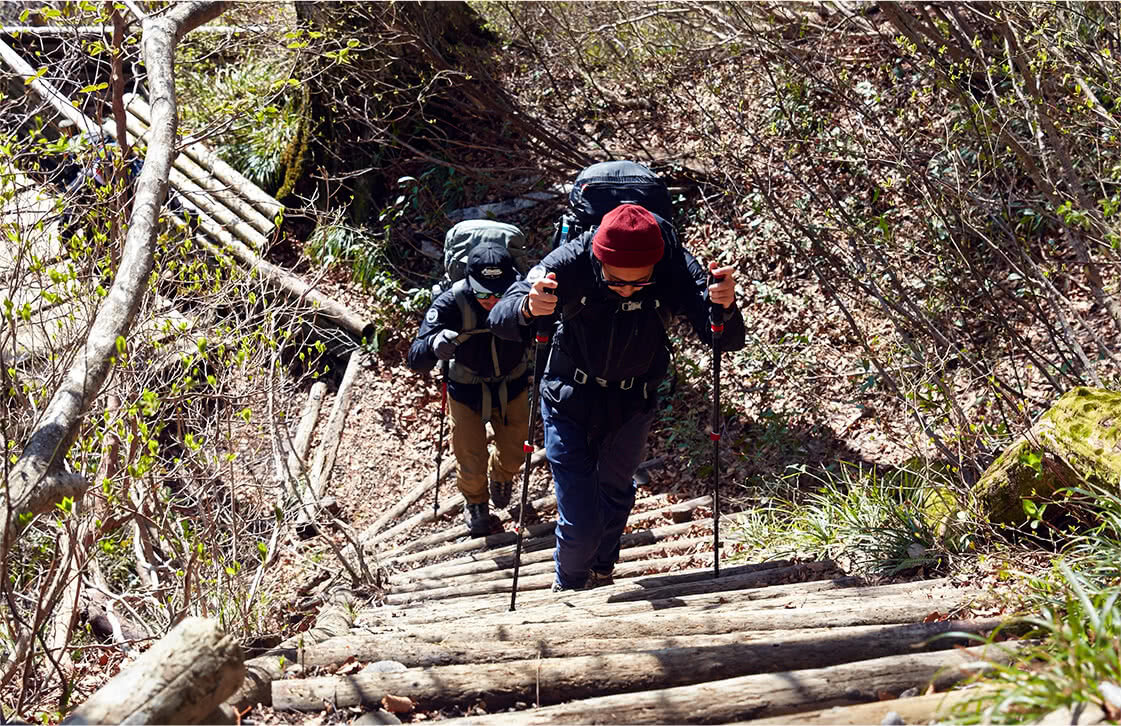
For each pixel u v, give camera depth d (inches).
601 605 175.9
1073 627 89.7
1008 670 85.2
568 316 173.3
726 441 297.9
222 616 159.8
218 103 429.1
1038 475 158.6
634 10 398.3
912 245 275.9
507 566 251.8
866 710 93.9
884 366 256.7
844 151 319.0
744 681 106.1
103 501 151.1
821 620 137.8
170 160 170.6
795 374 302.0
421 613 196.5
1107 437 154.3
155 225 154.3
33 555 168.7
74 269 159.8
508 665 119.8
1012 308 270.7
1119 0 237.6
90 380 123.5
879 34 335.6
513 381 264.7
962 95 242.4
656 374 182.4
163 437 221.1
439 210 412.8
